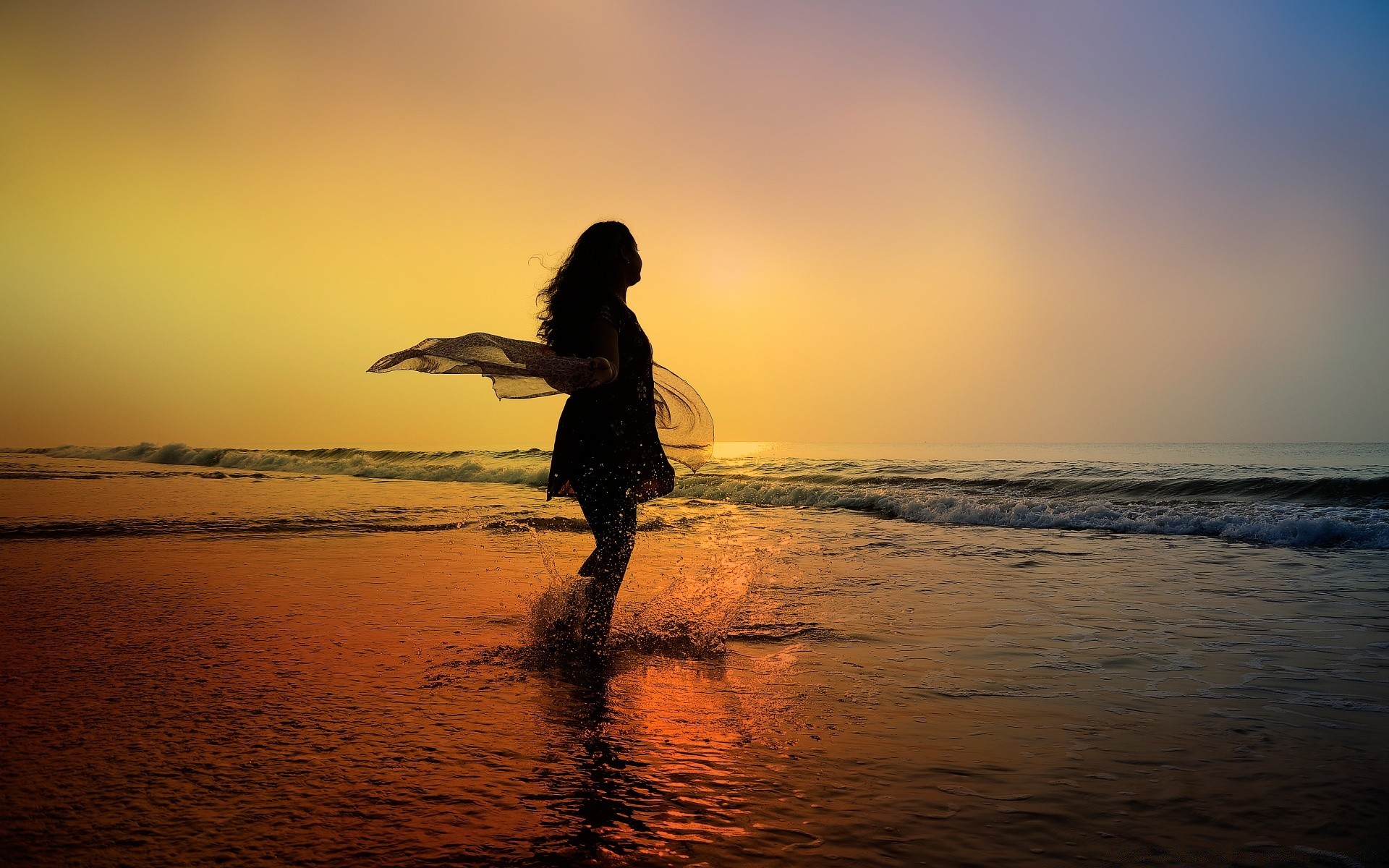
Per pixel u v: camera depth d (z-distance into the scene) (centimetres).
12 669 292
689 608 420
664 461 344
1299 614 408
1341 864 150
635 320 340
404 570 543
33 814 169
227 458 2562
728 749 215
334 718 240
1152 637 357
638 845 158
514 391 314
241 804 176
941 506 1033
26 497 1109
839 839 161
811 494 1259
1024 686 279
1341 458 3103
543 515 954
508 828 166
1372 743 218
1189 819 170
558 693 269
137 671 290
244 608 412
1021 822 169
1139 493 1341
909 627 378
